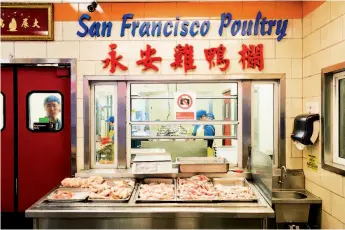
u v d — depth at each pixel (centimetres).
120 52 371
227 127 421
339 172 286
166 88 391
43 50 370
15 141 392
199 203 287
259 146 386
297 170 368
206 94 395
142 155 382
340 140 313
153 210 274
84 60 371
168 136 384
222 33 370
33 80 388
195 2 370
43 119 391
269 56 369
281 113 369
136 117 389
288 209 326
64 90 388
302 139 330
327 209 310
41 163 393
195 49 370
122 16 370
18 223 392
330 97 315
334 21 294
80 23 369
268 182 294
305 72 359
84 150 375
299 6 367
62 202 289
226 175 360
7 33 366
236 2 369
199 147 411
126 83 376
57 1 364
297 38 368
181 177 360
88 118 375
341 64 281
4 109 390
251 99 374
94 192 313
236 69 370
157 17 371
